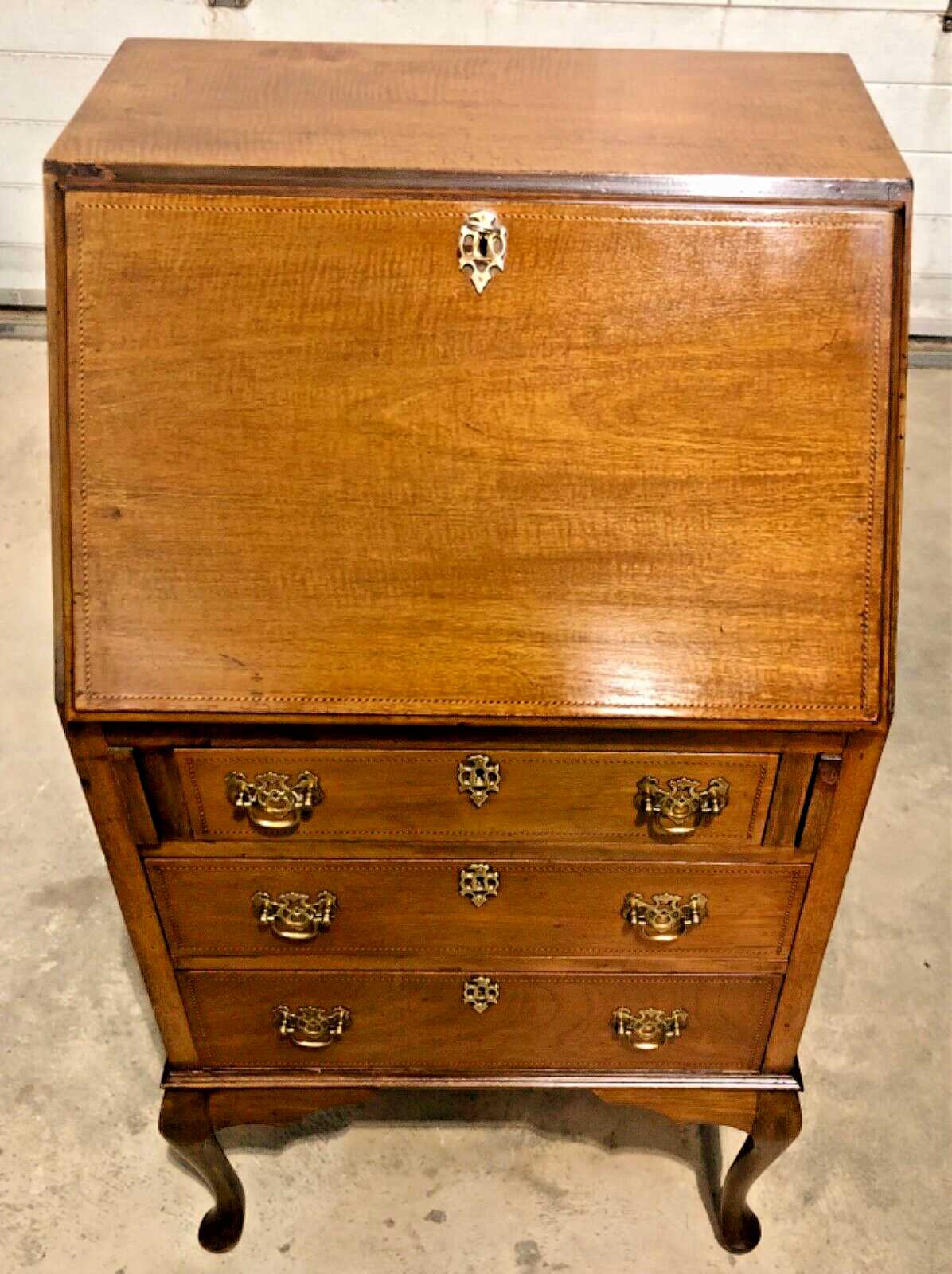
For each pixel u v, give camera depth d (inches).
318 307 48.1
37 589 117.5
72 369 48.2
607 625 49.3
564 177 47.3
